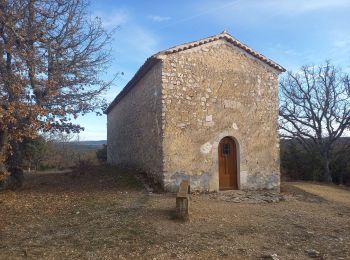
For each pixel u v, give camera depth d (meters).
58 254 6.33
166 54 12.80
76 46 13.44
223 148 13.89
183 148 12.83
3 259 6.02
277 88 14.89
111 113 24.31
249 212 9.69
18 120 11.48
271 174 14.42
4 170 12.47
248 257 6.24
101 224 8.30
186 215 8.41
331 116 23.64
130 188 12.92
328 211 10.56
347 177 23.80
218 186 13.32
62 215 9.37
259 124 14.37
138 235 7.39
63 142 37.50
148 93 14.37
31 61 11.80
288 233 7.79
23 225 8.38
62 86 12.96
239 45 14.09
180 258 6.15
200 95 13.29
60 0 13.20
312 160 23.12
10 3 11.70
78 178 15.88
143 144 15.11
